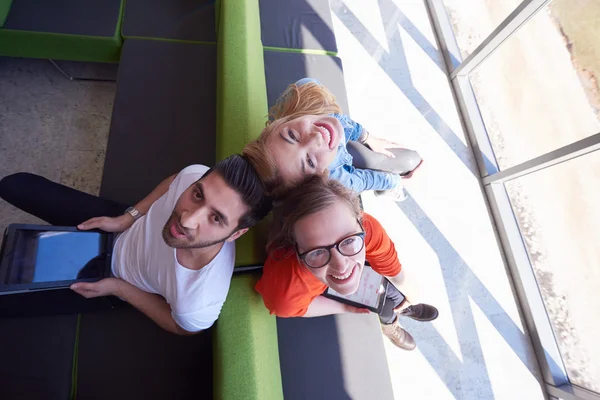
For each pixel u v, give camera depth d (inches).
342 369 53.7
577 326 78.2
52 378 48.4
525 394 76.1
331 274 37.9
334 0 106.7
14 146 74.9
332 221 35.3
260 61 64.7
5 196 52.1
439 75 104.3
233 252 44.3
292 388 51.6
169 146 66.5
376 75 100.3
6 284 39.1
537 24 84.7
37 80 81.1
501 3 96.2
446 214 89.0
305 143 40.7
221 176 35.0
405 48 105.1
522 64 90.0
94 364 49.8
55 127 78.2
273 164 38.7
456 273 83.7
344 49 101.4
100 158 77.5
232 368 40.4
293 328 55.1
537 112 87.4
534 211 86.4
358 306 51.7
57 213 52.7
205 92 72.4
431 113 99.2
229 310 45.0
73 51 74.4
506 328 80.6
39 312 48.5
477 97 101.7
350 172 60.6
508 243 86.5
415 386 72.2
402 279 53.7
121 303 51.2
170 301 42.0
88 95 82.4
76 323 51.8
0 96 78.0
